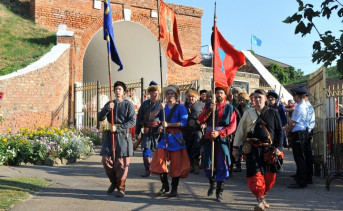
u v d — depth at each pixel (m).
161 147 6.43
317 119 9.17
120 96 6.55
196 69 21.62
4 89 11.32
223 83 6.75
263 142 5.64
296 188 7.47
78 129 15.19
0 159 8.80
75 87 16.61
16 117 11.75
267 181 5.81
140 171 8.92
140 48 21.73
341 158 7.43
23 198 5.80
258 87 28.08
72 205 5.62
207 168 6.33
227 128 6.40
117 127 6.32
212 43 6.77
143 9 20.28
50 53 14.84
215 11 6.78
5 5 18.36
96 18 18.70
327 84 26.61
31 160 9.39
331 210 5.76
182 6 21.09
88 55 22.23
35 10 17.64
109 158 6.37
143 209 5.54
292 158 12.19
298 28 4.47
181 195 6.59
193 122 8.67
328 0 4.34
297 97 7.87
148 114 7.83
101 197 6.23
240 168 9.42
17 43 15.73
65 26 16.42
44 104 13.12
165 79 20.95
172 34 7.71
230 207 5.86
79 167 9.17
